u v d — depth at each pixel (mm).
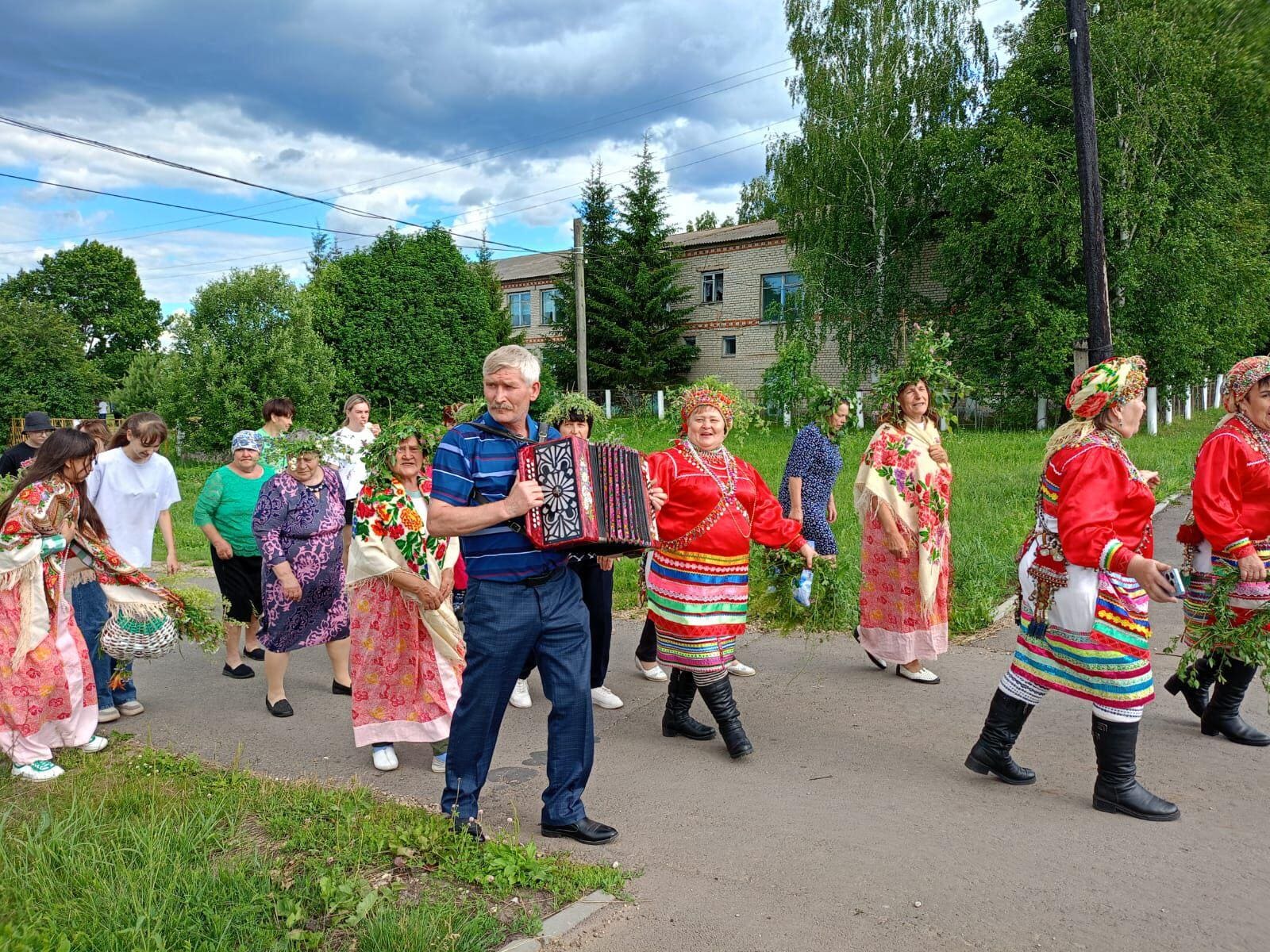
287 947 3010
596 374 35906
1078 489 3941
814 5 28172
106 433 7449
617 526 3729
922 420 6027
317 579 5867
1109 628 3998
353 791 4367
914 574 5918
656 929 3240
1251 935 3145
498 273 46219
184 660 7199
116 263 50906
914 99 27375
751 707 5723
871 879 3564
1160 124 20312
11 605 4645
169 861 3537
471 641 3840
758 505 5254
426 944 3004
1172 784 4391
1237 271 21922
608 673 6578
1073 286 23516
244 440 6555
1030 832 3936
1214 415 29375
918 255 28156
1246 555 4453
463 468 3758
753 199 35406
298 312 26250
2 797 4402
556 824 3955
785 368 25438
